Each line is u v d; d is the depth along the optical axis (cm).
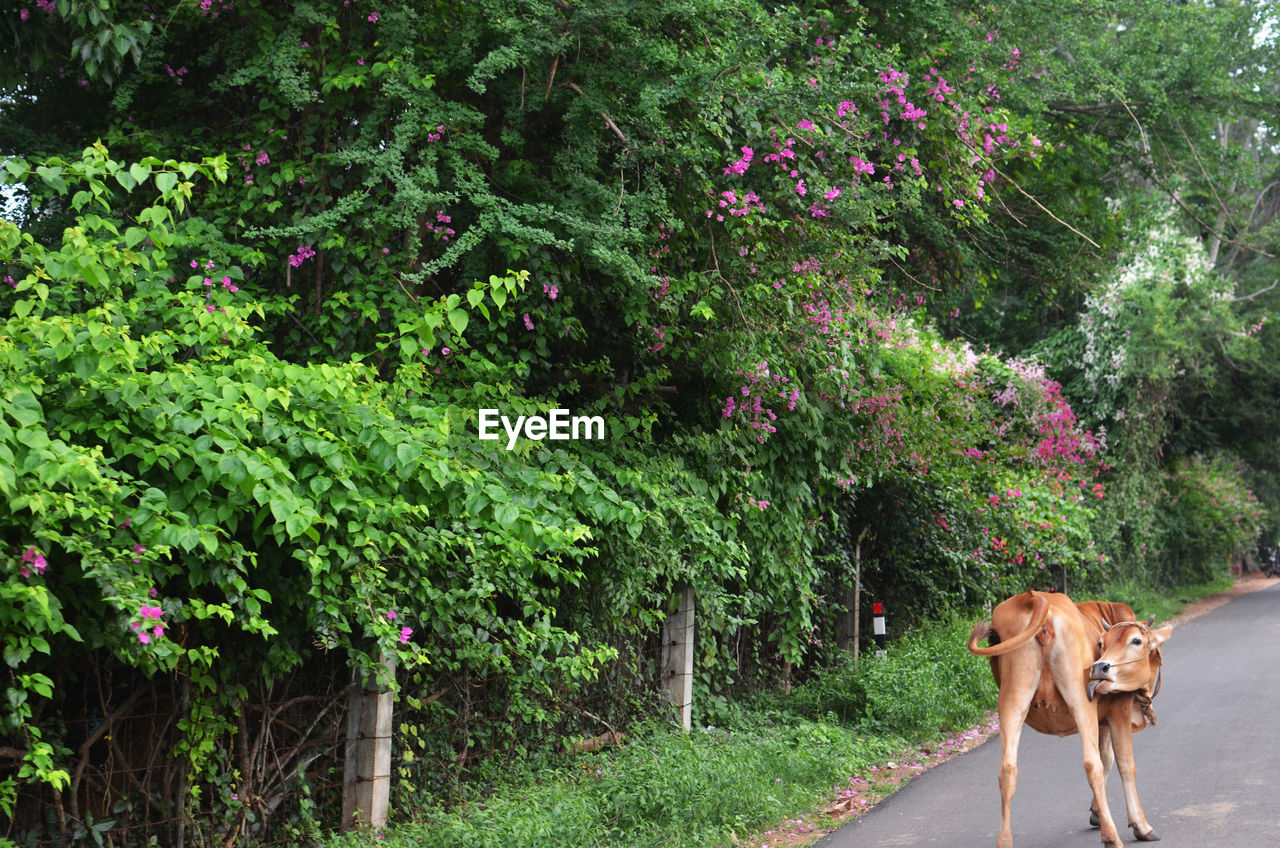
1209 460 3475
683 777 700
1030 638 602
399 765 671
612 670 864
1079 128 1670
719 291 814
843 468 1088
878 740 966
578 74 803
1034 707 623
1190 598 2833
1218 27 1666
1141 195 2042
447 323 748
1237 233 2030
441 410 708
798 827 718
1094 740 593
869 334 1012
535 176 846
